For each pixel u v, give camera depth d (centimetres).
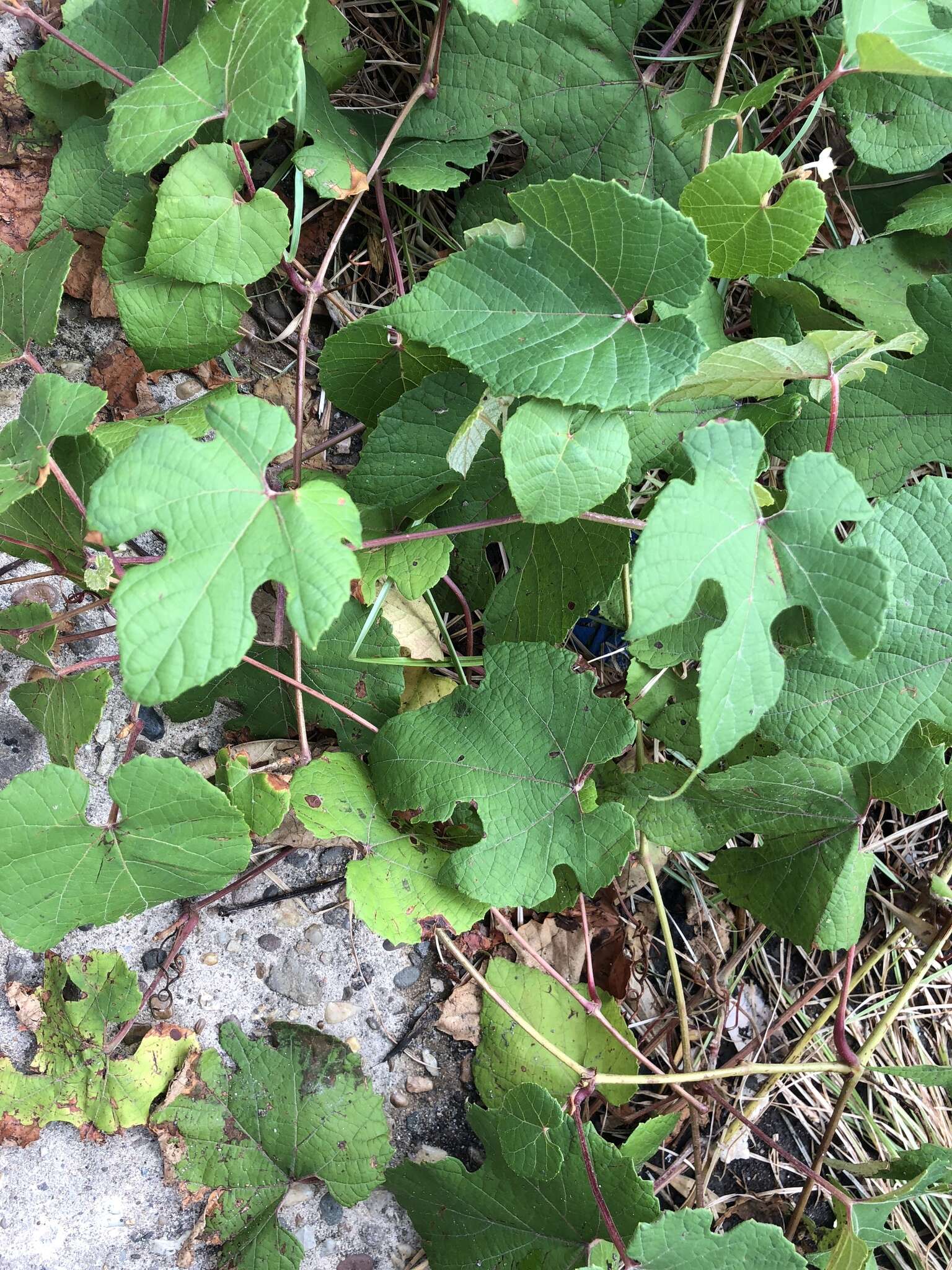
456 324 40
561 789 46
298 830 53
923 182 57
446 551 47
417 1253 54
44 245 45
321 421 55
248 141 51
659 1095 57
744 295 58
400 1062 54
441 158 49
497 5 41
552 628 49
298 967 53
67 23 46
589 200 38
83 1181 50
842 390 49
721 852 51
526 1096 46
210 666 35
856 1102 60
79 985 48
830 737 43
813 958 62
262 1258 50
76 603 51
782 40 57
